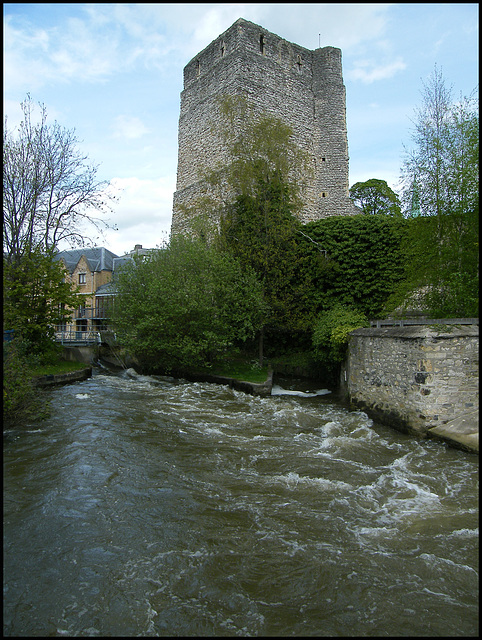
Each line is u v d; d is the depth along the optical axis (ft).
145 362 65.72
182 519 19.16
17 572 15.30
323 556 16.66
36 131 57.82
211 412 39.83
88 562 15.94
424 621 13.42
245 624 13.25
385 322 38.96
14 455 26.21
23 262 55.62
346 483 23.52
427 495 22.09
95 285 117.29
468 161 37.22
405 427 33.63
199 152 89.56
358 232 61.82
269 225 66.39
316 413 40.45
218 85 84.64
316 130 89.04
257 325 61.05
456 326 32.50
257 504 20.83
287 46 86.58
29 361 49.62
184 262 59.98
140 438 30.35
